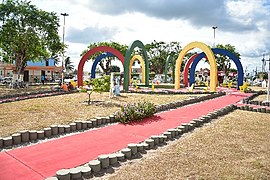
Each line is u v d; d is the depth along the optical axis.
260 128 8.25
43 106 11.75
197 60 26.86
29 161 5.35
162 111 11.55
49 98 15.34
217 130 7.95
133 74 50.47
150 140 6.38
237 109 12.52
